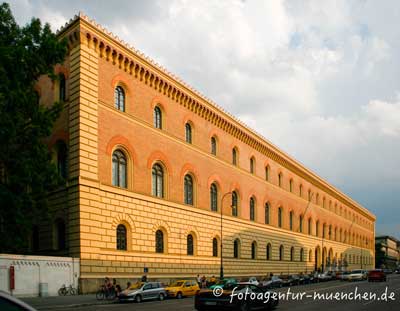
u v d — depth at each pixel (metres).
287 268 66.62
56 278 29.80
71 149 32.88
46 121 27.45
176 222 41.47
